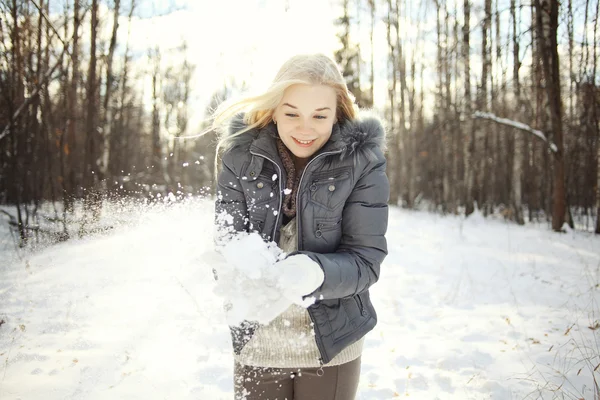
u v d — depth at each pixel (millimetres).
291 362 1615
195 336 3404
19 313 3600
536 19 11484
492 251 8422
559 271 6617
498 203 24438
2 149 9172
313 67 1498
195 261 1718
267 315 1395
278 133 1646
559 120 11625
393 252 8266
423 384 3213
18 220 7488
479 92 15375
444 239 10047
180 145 27750
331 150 1558
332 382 1621
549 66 11469
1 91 8859
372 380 3299
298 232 1595
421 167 27250
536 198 17406
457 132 19000
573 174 15883
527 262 7301
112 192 2199
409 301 5301
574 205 18016
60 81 10836
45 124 10148
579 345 3789
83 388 2729
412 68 22812
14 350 3129
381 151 1651
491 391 3082
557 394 2965
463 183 20797
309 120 1521
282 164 1633
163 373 2938
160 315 3525
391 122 24984
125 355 3127
